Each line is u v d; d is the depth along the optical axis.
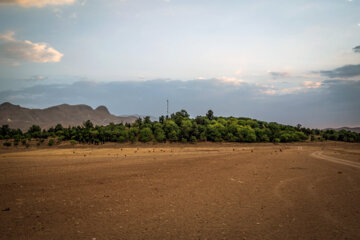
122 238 6.98
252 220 8.77
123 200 11.57
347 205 10.91
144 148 100.25
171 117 180.88
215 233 7.46
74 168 25.53
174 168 25.23
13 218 8.74
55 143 120.12
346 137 169.12
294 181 17.45
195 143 129.62
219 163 30.77
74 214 9.30
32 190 13.76
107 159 40.25
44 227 7.85
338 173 22.48
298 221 8.70
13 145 118.00
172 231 7.60
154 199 11.82
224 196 12.53
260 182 16.80
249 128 154.50
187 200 11.67
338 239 7.07
